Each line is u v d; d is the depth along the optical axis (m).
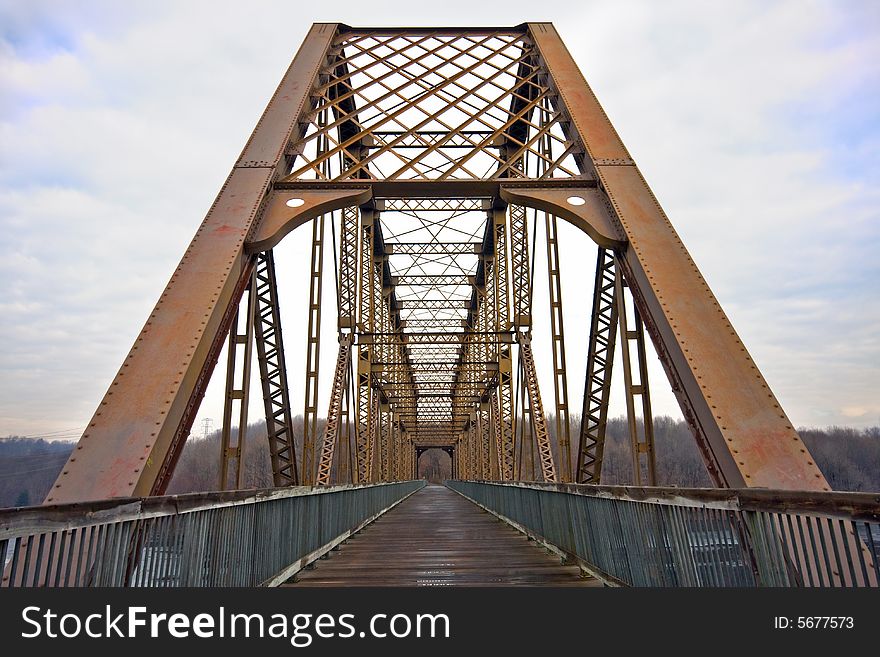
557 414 15.51
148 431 7.27
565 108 12.80
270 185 11.08
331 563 8.98
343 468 21.81
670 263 9.56
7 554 2.74
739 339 8.51
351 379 24.02
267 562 6.43
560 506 8.76
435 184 11.41
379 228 28.36
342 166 20.52
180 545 4.39
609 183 10.95
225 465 9.77
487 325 30.02
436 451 138.62
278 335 12.21
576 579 7.12
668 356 8.91
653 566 4.91
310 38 15.36
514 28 15.98
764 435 7.53
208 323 8.56
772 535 3.29
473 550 10.28
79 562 3.27
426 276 35.38
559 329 16.23
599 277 12.50
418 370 44.16
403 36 15.95
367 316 25.69
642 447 9.95
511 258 24.16
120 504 3.63
